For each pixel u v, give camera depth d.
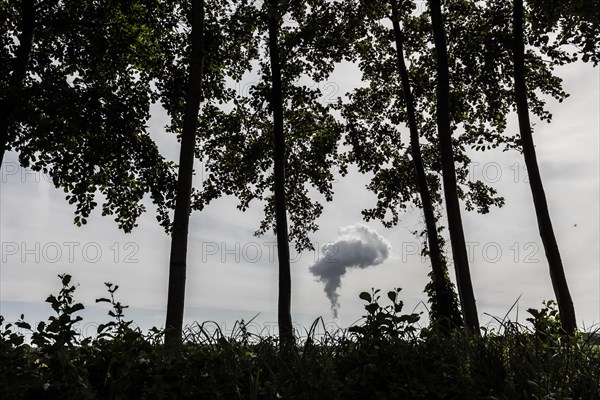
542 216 11.40
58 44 14.37
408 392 4.35
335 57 14.51
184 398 4.32
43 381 4.25
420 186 15.07
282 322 11.53
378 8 15.16
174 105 14.17
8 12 14.27
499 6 14.19
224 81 14.48
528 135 11.99
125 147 13.02
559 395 4.14
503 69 14.73
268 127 15.37
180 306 8.74
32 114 11.70
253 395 4.23
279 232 12.41
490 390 4.36
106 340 4.68
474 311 10.44
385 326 4.88
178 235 9.09
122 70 14.74
